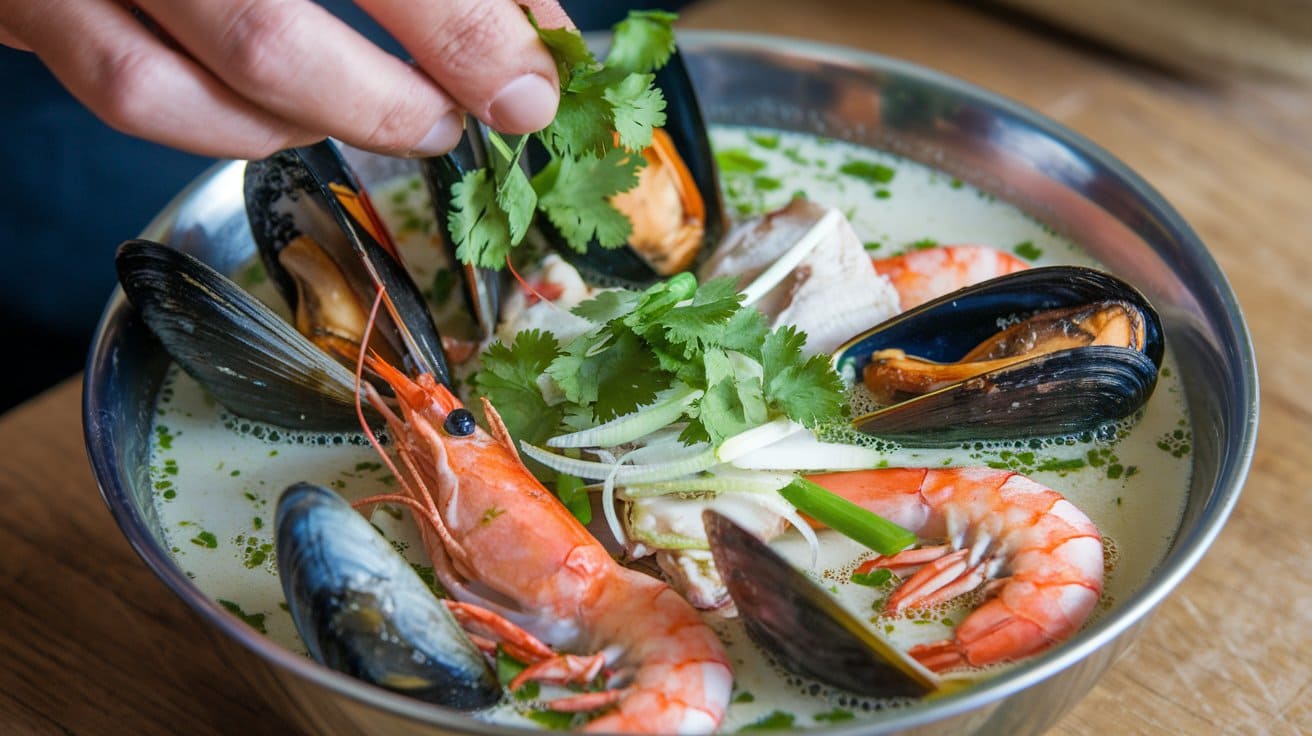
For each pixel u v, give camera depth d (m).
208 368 0.48
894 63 0.55
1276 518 0.49
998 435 0.47
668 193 0.53
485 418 0.46
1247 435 0.43
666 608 0.41
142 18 0.41
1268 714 0.45
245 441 0.48
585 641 0.42
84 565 0.48
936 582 0.43
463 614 0.42
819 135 0.58
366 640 0.39
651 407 0.45
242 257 0.53
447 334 0.51
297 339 0.47
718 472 0.45
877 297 0.49
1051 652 0.38
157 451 0.48
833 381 0.44
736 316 0.45
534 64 0.41
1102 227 0.52
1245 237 0.58
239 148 0.41
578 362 0.45
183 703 0.45
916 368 0.47
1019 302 0.47
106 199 0.66
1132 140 0.61
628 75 0.47
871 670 0.40
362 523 0.40
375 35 0.70
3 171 0.64
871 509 0.45
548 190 0.48
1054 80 0.64
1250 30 0.63
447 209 0.50
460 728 0.37
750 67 0.57
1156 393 0.48
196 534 0.46
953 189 0.56
